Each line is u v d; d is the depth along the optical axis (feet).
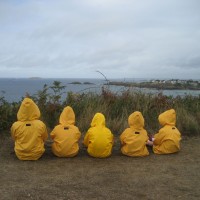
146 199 7.20
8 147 10.59
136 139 10.03
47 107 12.90
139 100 14.17
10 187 7.59
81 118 12.84
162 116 10.68
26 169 8.78
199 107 14.83
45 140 10.65
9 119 12.10
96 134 9.77
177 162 9.71
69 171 8.73
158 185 7.98
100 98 14.11
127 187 7.79
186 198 7.30
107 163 9.46
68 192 7.40
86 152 10.39
